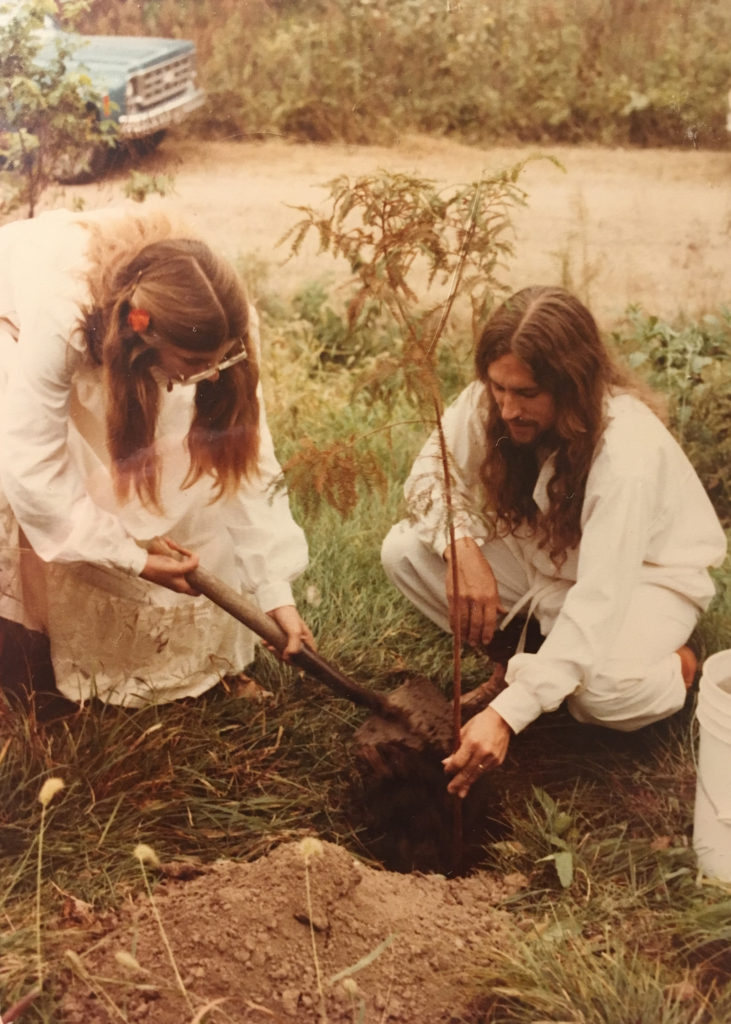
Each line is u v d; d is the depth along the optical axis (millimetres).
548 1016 2059
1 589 2770
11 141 3855
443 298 4297
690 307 4445
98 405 2660
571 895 2410
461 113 4848
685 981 2141
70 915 2295
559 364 2514
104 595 2744
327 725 2912
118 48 4176
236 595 2660
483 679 3137
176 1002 2043
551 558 2812
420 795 2570
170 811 2588
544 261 4586
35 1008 2061
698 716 2441
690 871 2426
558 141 5039
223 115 4512
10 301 2625
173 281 2439
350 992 1922
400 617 3271
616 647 2666
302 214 4406
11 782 2555
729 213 4660
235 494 2777
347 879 2268
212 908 2195
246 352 2633
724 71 5094
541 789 2602
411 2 4848
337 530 3439
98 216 2553
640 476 2584
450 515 2430
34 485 2570
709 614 3158
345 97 4805
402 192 2236
